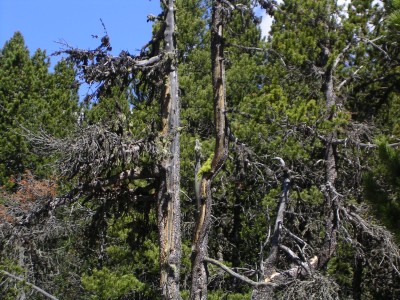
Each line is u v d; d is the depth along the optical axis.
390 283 18.81
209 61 25.31
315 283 15.24
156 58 15.72
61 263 19.61
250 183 19.84
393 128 19.91
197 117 23.08
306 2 19.55
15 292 15.75
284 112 17.70
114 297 18.06
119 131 14.98
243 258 22.05
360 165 17.88
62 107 30.22
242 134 17.83
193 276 15.85
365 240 17.86
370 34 19.48
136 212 17.62
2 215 15.68
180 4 26.64
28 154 26.64
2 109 28.34
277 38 19.09
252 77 22.89
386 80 20.38
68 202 15.59
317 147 18.61
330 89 18.89
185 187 20.80
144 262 19.30
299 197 17.89
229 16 16.42
